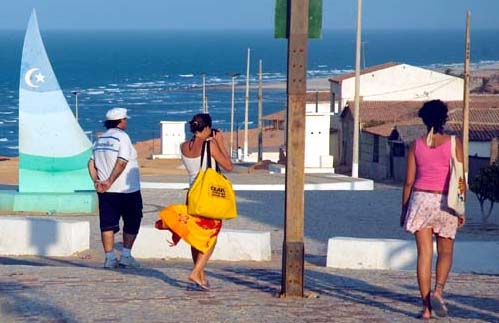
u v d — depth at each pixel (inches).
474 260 1181.1
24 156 1859.0
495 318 754.2
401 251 1147.9
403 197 746.2
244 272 1007.6
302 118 807.7
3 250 1290.6
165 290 858.8
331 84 5516.7
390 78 5438.0
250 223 1715.1
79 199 1809.8
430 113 725.9
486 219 1752.0
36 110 1866.4
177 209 838.5
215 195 824.9
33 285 880.9
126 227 1064.8
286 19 805.2
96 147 1045.8
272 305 796.6
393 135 4077.3
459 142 727.1
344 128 4768.7
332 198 2145.7
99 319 740.0
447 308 788.0
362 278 965.2
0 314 758.5
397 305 802.2
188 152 841.5
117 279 921.5
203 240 836.0
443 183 725.9
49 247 1283.2
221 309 777.6
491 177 1705.2
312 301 816.9
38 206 1809.8
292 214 824.3
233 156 5093.5
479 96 5556.1
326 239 1569.9
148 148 5654.5
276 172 3467.0
